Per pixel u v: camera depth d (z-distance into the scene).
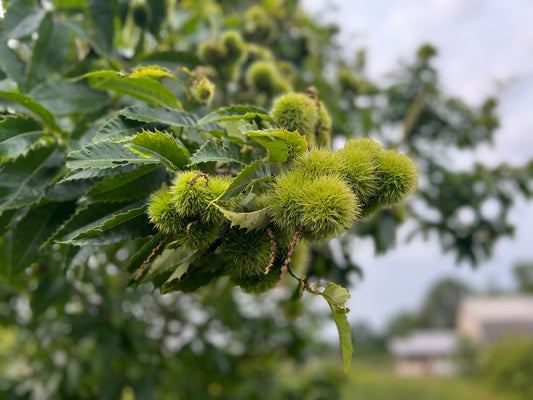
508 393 24.28
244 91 3.37
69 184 1.79
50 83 2.12
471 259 4.22
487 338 46.75
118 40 3.27
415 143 4.61
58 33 2.29
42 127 1.76
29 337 4.43
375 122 4.80
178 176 1.22
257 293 1.46
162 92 1.68
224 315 4.77
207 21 3.72
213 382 4.76
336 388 6.22
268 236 1.26
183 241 1.22
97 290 3.31
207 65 2.83
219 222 1.20
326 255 3.13
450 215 4.25
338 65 4.93
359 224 3.32
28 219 1.75
